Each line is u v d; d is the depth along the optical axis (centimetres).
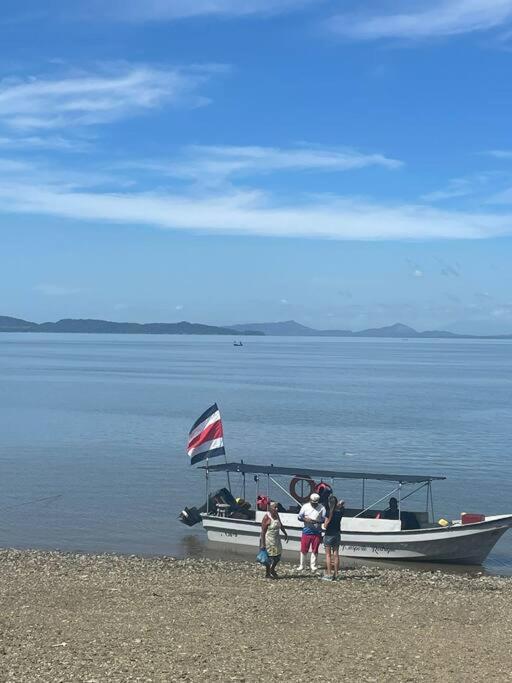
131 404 10025
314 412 9306
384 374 17862
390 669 1772
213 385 13562
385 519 3391
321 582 2664
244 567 2967
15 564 2933
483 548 3228
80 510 4216
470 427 8069
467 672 1767
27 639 1952
